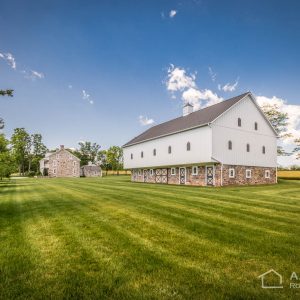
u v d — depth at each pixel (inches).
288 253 195.2
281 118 1549.0
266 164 1195.3
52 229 269.7
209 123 1000.2
